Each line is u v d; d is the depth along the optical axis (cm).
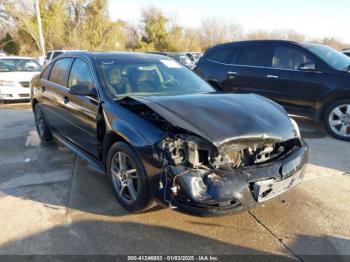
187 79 441
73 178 425
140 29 4562
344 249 285
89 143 409
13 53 3406
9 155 516
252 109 334
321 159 491
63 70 489
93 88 393
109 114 350
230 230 312
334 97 600
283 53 673
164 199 287
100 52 460
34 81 591
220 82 758
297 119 765
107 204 358
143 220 328
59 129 502
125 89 387
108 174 363
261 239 298
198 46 4781
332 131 608
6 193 385
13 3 3120
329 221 325
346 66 630
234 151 292
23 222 325
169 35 4466
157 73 430
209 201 269
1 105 970
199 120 296
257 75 699
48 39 3272
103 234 306
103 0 3441
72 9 3444
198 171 277
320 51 650
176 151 282
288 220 327
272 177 294
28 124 727
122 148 327
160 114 300
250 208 286
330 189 391
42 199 370
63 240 297
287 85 655
